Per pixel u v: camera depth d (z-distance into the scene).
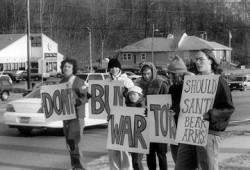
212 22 123.94
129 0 113.75
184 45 94.19
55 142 12.86
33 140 13.22
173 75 6.78
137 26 114.19
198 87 5.89
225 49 97.25
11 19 105.50
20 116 13.61
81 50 106.00
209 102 5.75
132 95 7.57
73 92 8.44
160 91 7.69
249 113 22.17
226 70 83.25
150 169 7.83
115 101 8.16
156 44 96.69
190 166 6.02
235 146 11.39
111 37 111.56
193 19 122.81
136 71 68.81
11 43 79.00
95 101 8.32
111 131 7.67
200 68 5.94
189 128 5.93
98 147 12.07
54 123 13.42
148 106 7.16
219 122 5.63
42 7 104.00
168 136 7.04
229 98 5.67
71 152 8.59
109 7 112.31
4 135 14.18
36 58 79.75
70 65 8.59
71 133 8.53
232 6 125.69
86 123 14.50
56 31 107.38
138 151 7.43
